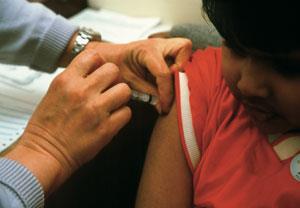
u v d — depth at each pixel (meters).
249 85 0.54
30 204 0.65
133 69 0.84
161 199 0.75
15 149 0.73
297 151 0.62
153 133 0.80
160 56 0.79
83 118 0.71
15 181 0.65
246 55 0.53
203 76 0.76
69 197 1.01
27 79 1.03
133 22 1.23
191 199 0.76
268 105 0.57
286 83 0.51
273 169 0.63
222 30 0.54
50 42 0.94
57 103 0.73
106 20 1.25
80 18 1.27
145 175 0.78
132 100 0.86
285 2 0.45
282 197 0.60
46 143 0.72
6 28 0.95
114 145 1.00
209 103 0.73
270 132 0.65
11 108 0.95
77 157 0.73
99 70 0.75
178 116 0.75
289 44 0.47
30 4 0.98
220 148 0.69
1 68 1.07
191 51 0.85
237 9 0.49
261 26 0.47
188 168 0.75
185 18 1.18
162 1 1.19
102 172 1.04
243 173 0.65
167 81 0.77
